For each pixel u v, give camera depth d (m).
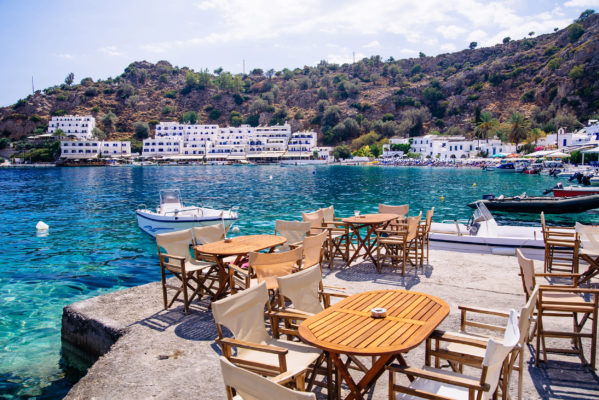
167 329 5.64
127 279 11.45
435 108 149.50
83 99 179.38
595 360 4.53
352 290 7.07
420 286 7.27
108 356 4.91
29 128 163.00
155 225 17.77
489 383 2.87
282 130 148.88
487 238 9.73
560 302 4.48
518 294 6.80
